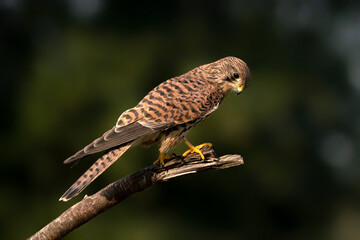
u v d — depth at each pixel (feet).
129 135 17.95
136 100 46.60
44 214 46.03
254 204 50.96
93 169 16.99
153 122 18.79
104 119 45.60
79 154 16.60
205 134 45.29
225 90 21.79
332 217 56.85
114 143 17.47
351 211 58.80
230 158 17.81
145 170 17.63
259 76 52.31
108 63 48.29
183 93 20.08
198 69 21.79
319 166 56.03
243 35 54.75
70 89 46.78
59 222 17.31
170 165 17.65
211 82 21.27
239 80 21.66
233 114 46.60
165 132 19.54
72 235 44.80
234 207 50.90
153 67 49.32
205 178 49.93
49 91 46.83
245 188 50.67
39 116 46.11
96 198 17.47
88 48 48.78
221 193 50.52
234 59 21.97
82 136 46.06
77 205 17.43
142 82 48.32
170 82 20.56
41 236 17.25
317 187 56.18
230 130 45.85
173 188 50.29
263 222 51.34
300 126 55.21
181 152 43.39
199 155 17.74
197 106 20.04
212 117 45.62
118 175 43.73
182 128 19.71
